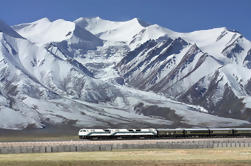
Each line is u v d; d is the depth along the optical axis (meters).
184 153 135.00
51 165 110.44
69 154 133.62
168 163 112.44
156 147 155.75
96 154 133.00
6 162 113.12
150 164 111.75
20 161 114.69
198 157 123.69
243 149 148.88
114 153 135.88
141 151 142.38
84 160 116.19
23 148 141.88
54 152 142.12
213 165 111.38
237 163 113.06
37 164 111.12
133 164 111.88
